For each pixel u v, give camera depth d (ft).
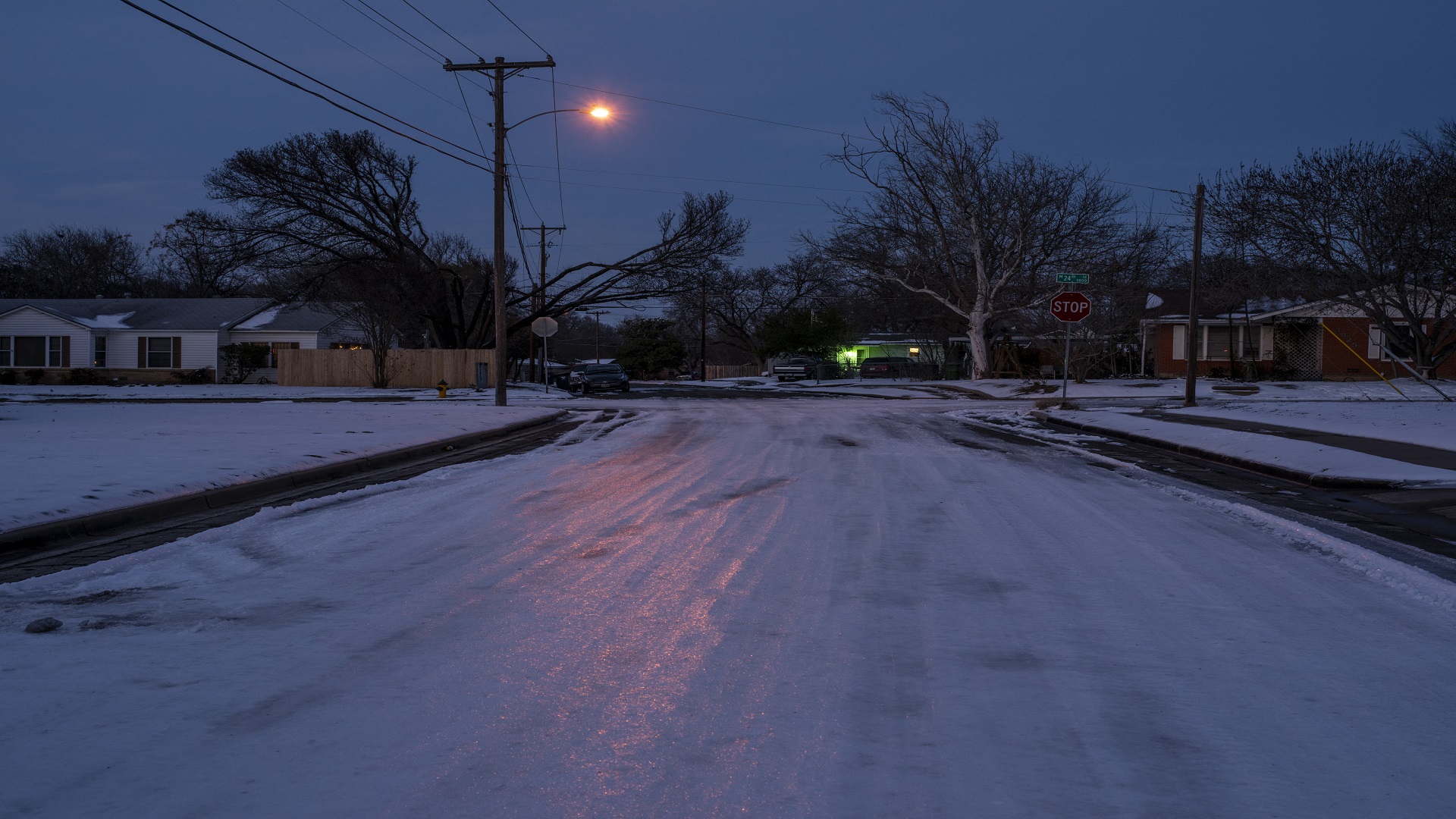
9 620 18.45
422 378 135.23
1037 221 135.13
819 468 44.01
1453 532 29.37
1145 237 137.90
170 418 69.31
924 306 156.35
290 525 29.19
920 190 135.23
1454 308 108.88
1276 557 24.89
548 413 80.69
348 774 11.68
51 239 257.55
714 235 139.74
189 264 237.25
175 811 10.71
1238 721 13.60
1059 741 12.86
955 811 10.87
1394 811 10.93
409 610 19.31
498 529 28.45
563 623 18.38
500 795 11.19
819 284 242.37
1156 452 52.80
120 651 16.43
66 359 148.36
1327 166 105.19
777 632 17.81
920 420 75.97
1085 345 128.77
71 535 27.78
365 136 129.18
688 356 330.54
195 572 22.80
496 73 90.94
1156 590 21.25
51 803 10.89
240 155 127.03
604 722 13.38
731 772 11.84
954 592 20.97
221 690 14.55
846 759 12.23
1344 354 136.05
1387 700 14.46
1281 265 109.09
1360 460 42.52
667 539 26.91
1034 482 39.34
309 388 133.18
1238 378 136.77
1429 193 100.22
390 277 131.34
